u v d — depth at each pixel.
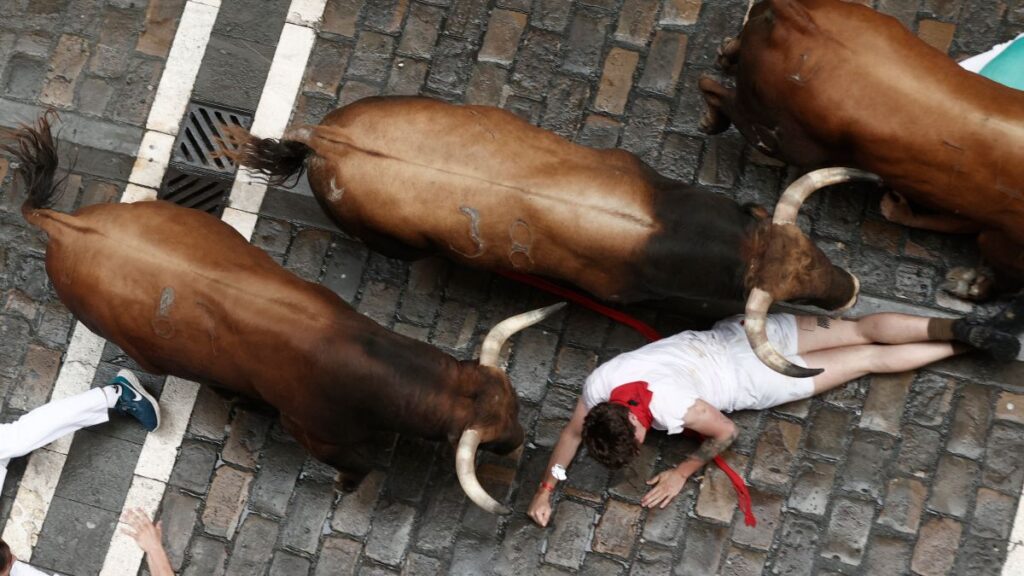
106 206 7.54
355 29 9.30
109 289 7.24
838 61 7.14
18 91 9.36
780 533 8.26
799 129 7.63
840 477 8.29
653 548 8.30
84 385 8.84
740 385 7.95
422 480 8.51
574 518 8.37
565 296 8.57
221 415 8.71
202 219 7.52
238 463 8.66
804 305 8.05
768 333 8.02
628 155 7.53
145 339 7.38
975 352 8.33
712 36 9.03
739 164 8.77
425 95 9.14
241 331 7.14
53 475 8.71
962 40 8.85
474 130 7.31
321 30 9.30
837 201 8.65
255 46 9.31
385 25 9.29
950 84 7.06
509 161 7.23
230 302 7.11
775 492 8.31
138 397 8.56
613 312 8.48
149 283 7.18
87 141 9.23
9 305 8.98
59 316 8.95
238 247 7.47
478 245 7.42
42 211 7.46
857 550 8.20
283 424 7.96
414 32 9.26
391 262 8.85
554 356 8.62
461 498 8.47
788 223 7.08
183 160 9.15
